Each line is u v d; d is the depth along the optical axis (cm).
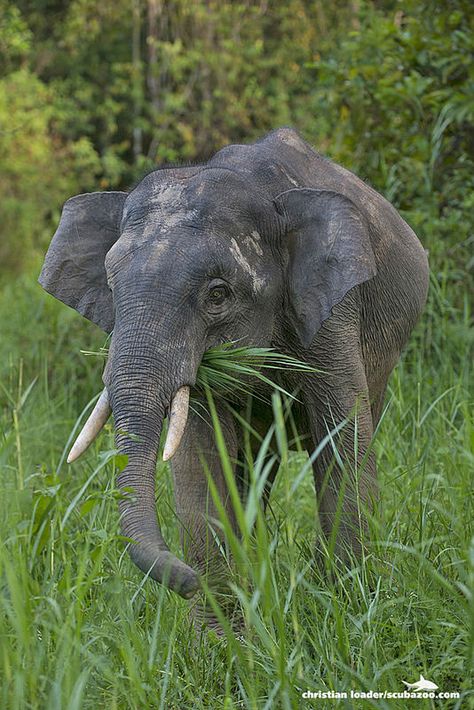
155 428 723
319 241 812
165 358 738
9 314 1725
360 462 852
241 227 798
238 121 3162
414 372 1234
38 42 3506
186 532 841
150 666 621
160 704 610
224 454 604
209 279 770
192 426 852
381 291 939
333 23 3109
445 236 1406
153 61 3198
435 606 694
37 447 1170
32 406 1287
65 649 586
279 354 802
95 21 3350
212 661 705
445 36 1454
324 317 808
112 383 736
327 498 854
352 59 1499
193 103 3198
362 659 672
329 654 675
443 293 1278
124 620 659
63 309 1584
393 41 1482
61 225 885
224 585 828
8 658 588
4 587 680
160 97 3281
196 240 775
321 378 855
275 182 841
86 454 1154
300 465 1116
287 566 754
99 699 618
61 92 3328
